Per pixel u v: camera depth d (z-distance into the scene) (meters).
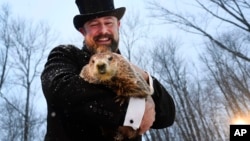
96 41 2.14
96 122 1.79
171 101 2.17
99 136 1.90
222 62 20.81
